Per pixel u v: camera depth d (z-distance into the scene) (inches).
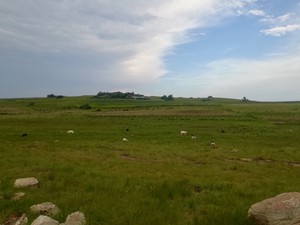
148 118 3998.5
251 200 610.5
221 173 921.5
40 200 568.4
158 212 509.0
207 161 1163.3
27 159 1047.0
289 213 423.8
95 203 555.8
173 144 1653.5
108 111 5816.9
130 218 478.6
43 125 2785.4
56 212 502.0
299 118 4220.0
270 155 1355.8
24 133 2017.7
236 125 3065.9
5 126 2556.6
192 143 1713.8
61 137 1868.8
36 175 798.5
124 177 797.2
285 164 1157.1
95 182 726.5
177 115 4771.2
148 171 918.4
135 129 2501.2
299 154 1400.1
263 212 442.9
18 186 668.7
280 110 6609.3
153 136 2030.0
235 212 511.5
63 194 625.3
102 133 2151.8
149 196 618.5
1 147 1341.0
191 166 1040.8
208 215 500.7
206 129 2652.6
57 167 909.8
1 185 680.4
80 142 1638.8
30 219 464.4
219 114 5068.9
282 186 759.1
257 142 1857.8
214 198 612.4
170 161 1134.4
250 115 4830.2
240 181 814.5
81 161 1053.8
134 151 1359.5
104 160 1090.1
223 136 2132.1
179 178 803.4
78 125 2851.9
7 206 534.3
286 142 1876.2
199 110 6156.5
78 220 442.0
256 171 985.5
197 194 649.0
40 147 1402.6
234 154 1354.6
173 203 569.3
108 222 464.4
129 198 595.5
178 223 466.0
